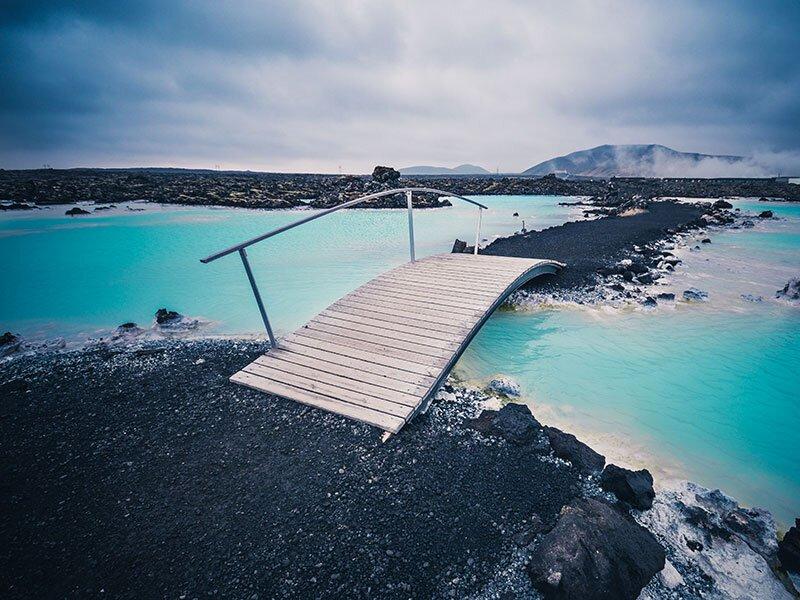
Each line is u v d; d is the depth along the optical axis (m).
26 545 3.64
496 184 62.12
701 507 4.07
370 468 4.52
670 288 12.37
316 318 7.92
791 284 11.51
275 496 4.13
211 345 8.34
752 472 4.97
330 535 3.67
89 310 11.45
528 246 17.45
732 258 16.52
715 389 6.87
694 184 70.75
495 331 9.30
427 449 4.84
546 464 4.65
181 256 19.00
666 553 3.57
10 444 5.12
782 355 8.07
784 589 3.30
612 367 7.63
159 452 4.87
